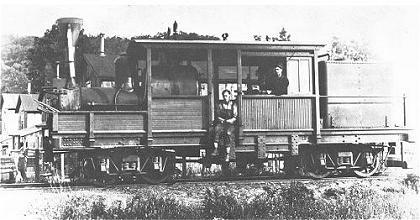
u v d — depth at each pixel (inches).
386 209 454.6
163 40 564.1
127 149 557.3
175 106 571.2
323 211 442.6
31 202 458.3
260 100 594.2
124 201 469.1
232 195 478.0
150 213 423.8
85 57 913.5
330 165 623.5
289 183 557.0
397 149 768.3
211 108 576.7
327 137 611.5
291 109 602.5
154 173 567.8
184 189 529.0
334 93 635.5
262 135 591.5
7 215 417.1
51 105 603.5
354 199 474.6
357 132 621.0
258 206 442.3
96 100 576.1
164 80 584.1
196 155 611.8
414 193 522.6
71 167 691.4
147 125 559.8
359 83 643.5
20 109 1083.9
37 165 677.9
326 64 634.8
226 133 572.7
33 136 773.3
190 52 609.3
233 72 706.2
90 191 518.0
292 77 609.9
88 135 544.4
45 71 1098.7
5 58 1181.7
